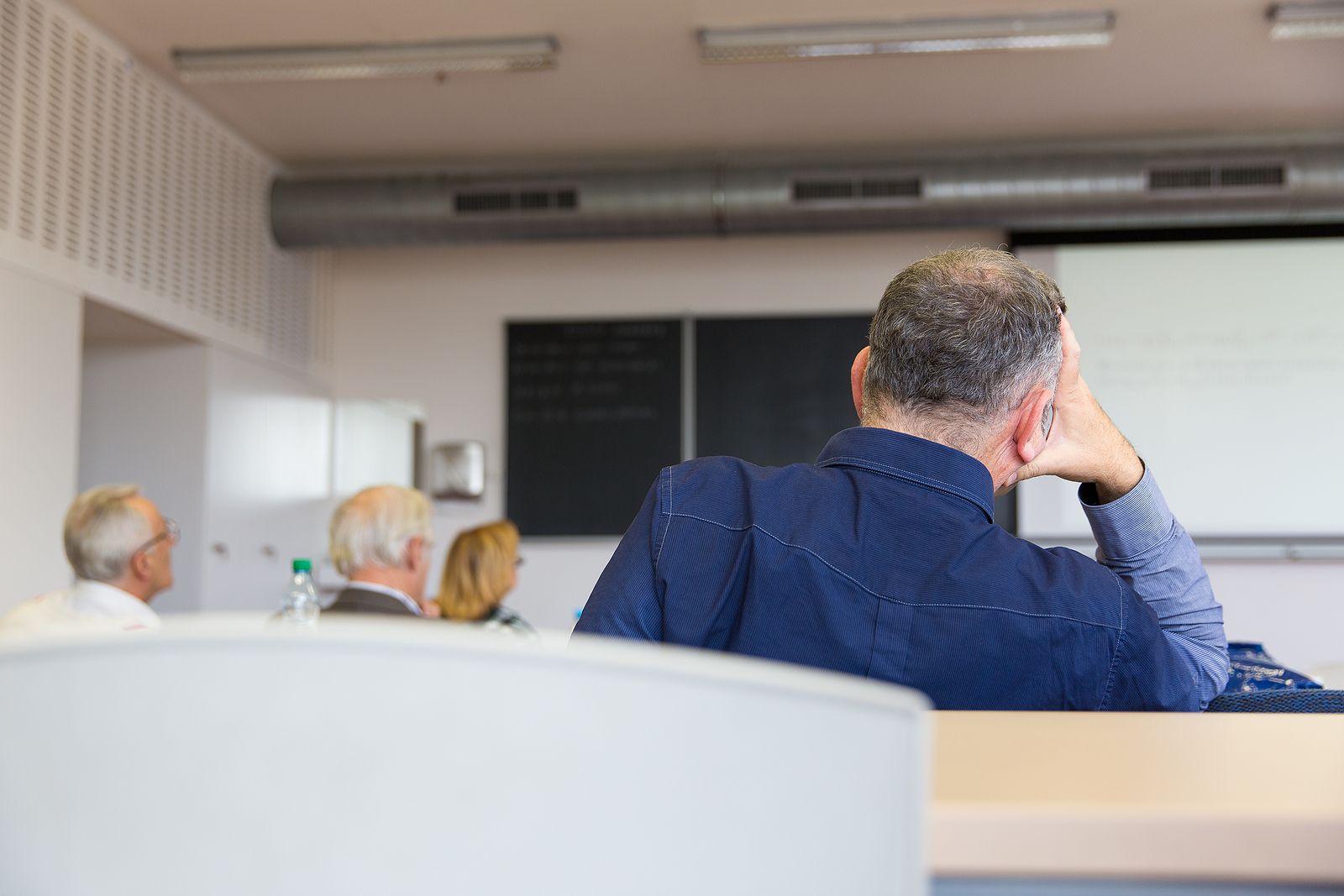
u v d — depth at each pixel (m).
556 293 5.71
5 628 2.41
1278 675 1.24
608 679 0.26
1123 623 0.90
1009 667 0.89
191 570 4.56
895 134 5.00
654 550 0.96
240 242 4.91
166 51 4.23
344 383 5.77
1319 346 5.23
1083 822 0.33
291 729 0.26
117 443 4.63
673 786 0.26
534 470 5.62
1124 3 3.91
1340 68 4.38
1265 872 0.33
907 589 0.91
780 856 0.26
